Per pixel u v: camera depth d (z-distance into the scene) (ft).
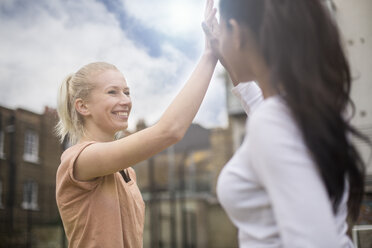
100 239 4.02
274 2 2.33
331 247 1.91
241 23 2.51
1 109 55.31
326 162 2.08
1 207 54.85
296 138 2.10
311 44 2.22
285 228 1.97
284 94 2.24
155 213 56.03
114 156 3.75
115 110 4.43
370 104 9.19
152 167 58.65
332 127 2.14
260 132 2.14
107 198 4.12
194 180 62.23
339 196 2.25
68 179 4.03
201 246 56.29
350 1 9.30
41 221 56.18
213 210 57.21
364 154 7.78
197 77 3.67
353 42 9.35
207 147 62.39
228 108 47.70
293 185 1.99
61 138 4.82
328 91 2.17
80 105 4.49
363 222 8.11
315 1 2.31
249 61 2.57
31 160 58.03
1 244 51.80
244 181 2.35
